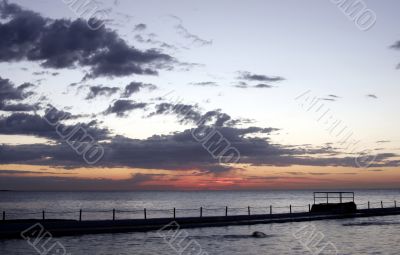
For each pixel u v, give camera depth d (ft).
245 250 95.55
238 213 277.64
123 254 87.92
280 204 456.86
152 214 268.21
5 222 112.68
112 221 121.19
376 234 122.72
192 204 467.52
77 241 101.76
